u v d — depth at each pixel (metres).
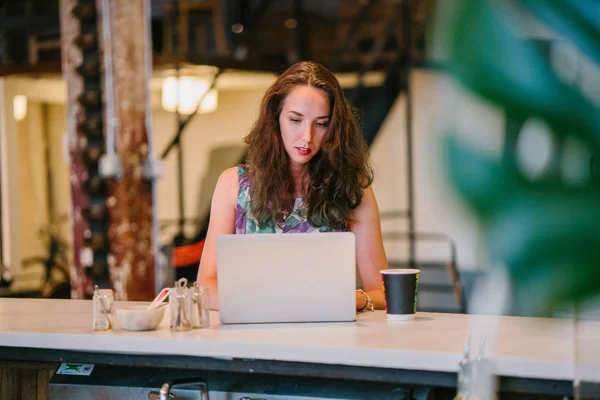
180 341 1.91
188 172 8.32
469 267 7.03
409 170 7.33
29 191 7.95
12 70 6.90
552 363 1.64
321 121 2.40
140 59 5.33
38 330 2.09
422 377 1.74
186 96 7.32
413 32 7.41
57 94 8.02
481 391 1.63
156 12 7.94
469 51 4.01
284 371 1.84
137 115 5.32
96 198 5.30
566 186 2.43
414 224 7.82
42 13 7.86
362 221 2.51
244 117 8.20
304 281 2.12
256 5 8.49
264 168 2.46
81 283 5.32
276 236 2.10
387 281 2.17
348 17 8.49
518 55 3.57
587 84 2.64
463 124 6.75
